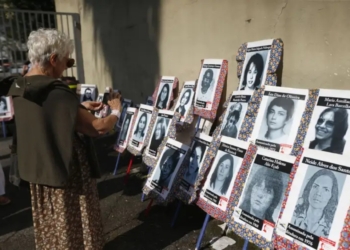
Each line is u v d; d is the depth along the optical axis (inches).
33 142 69.4
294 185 70.2
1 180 124.3
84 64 273.0
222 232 104.3
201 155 100.9
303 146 81.6
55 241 79.0
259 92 94.7
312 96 82.7
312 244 64.5
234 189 83.7
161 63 169.2
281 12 102.4
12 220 117.8
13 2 410.0
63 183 69.7
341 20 86.6
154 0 166.4
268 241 72.5
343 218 61.6
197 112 126.2
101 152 185.2
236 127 100.8
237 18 119.3
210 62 126.2
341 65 88.1
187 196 99.9
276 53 98.3
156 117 130.2
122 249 98.8
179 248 98.3
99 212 86.7
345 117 75.1
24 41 299.6
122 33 203.9
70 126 67.9
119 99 84.5
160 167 111.3
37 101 67.4
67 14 265.0
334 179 64.7
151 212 119.5
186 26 146.2
